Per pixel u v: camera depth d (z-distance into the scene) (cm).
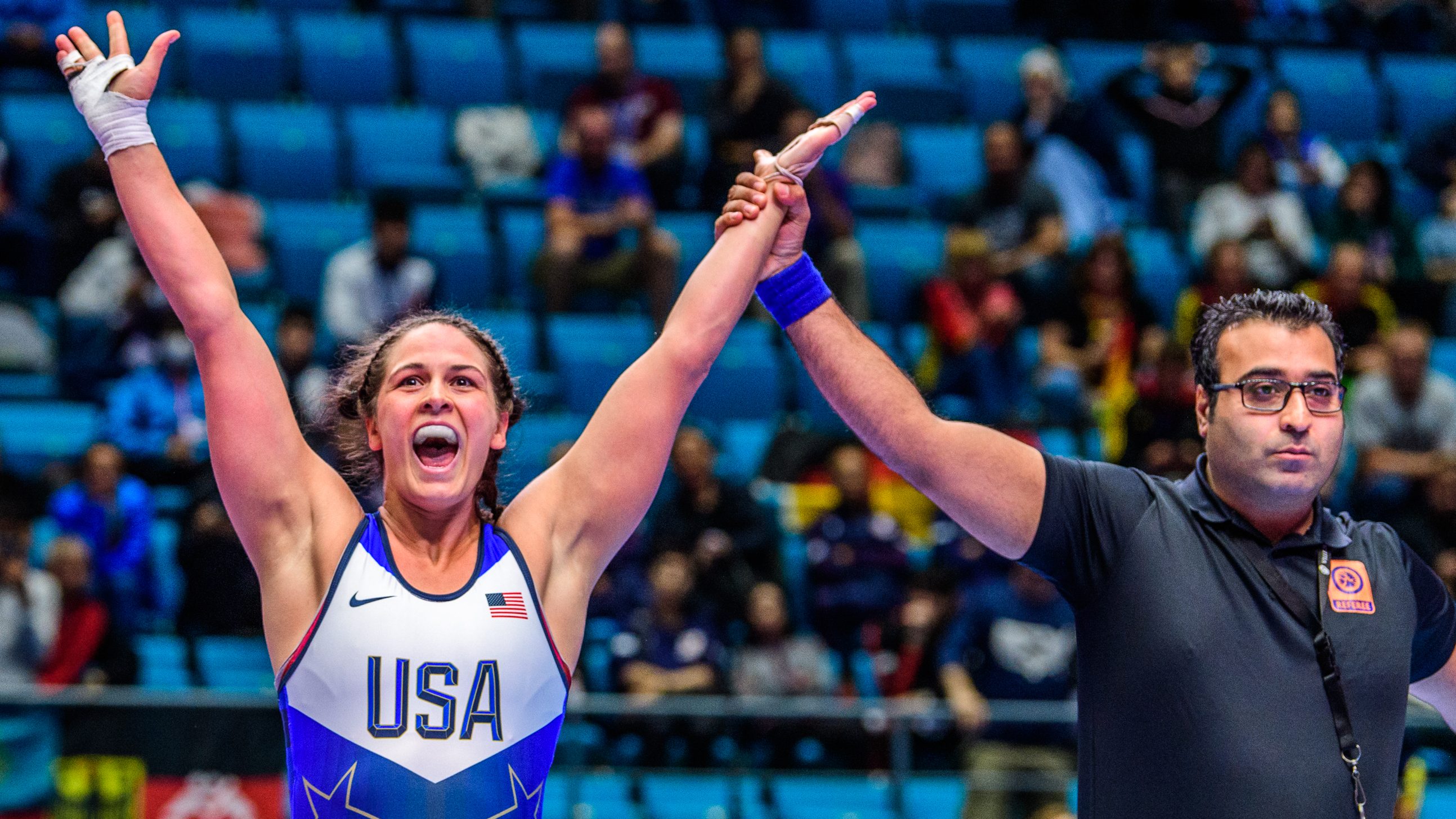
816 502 1864
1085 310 2056
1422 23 2944
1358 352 2017
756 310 2194
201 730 1281
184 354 1884
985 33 2855
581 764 1342
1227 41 2816
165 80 2495
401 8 2678
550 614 651
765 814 1348
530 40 2623
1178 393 1811
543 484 676
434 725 615
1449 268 2298
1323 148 2473
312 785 615
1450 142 2550
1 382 2011
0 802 1245
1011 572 1653
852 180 2381
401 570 635
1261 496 659
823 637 1677
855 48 2700
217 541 1684
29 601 1565
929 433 684
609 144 2123
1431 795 1334
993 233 2158
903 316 2252
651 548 1659
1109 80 2462
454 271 2208
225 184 2341
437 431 643
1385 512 1809
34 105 2347
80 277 2066
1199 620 646
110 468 1727
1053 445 1955
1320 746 630
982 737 1394
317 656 619
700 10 2756
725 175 2252
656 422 674
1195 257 2247
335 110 2447
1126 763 646
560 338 2066
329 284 1986
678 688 1527
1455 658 709
